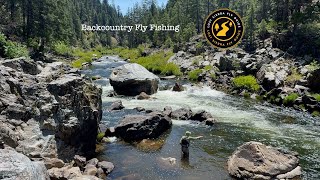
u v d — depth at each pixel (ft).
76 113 54.80
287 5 209.26
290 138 72.08
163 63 212.02
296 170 53.01
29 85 50.08
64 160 50.14
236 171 52.54
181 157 59.93
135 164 56.39
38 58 213.25
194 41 276.00
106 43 565.53
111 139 69.10
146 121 71.36
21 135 44.16
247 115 92.53
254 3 265.13
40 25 242.37
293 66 139.44
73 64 224.74
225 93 127.03
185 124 81.46
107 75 174.19
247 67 138.31
